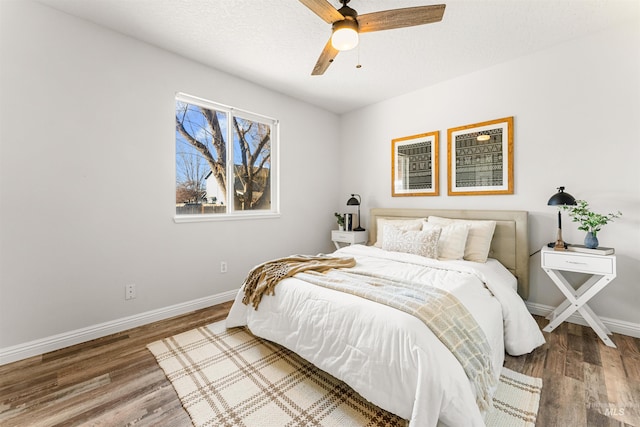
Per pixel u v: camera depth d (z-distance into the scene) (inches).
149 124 97.0
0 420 53.5
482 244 102.0
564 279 93.7
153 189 98.4
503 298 76.2
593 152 91.5
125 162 92.0
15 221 73.7
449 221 114.0
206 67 111.3
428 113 131.1
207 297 113.5
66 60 80.7
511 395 59.1
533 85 102.0
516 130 106.3
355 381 55.2
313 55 103.3
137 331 91.2
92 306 86.0
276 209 141.4
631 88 85.1
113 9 79.2
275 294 76.4
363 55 102.2
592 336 85.7
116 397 59.8
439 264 89.6
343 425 52.2
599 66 89.7
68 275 81.7
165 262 101.7
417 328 50.5
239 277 124.1
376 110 152.3
